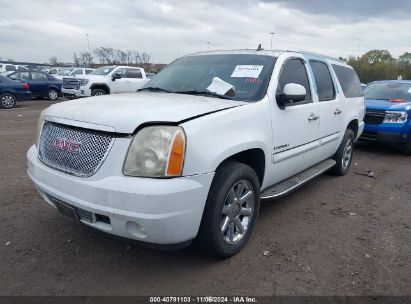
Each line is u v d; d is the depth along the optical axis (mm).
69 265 3203
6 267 3137
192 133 2816
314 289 2998
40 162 3264
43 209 4312
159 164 2686
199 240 3182
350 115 5984
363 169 6988
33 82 19484
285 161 4113
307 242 3805
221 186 3078
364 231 4145
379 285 3090
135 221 2654
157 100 3436
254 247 3641
